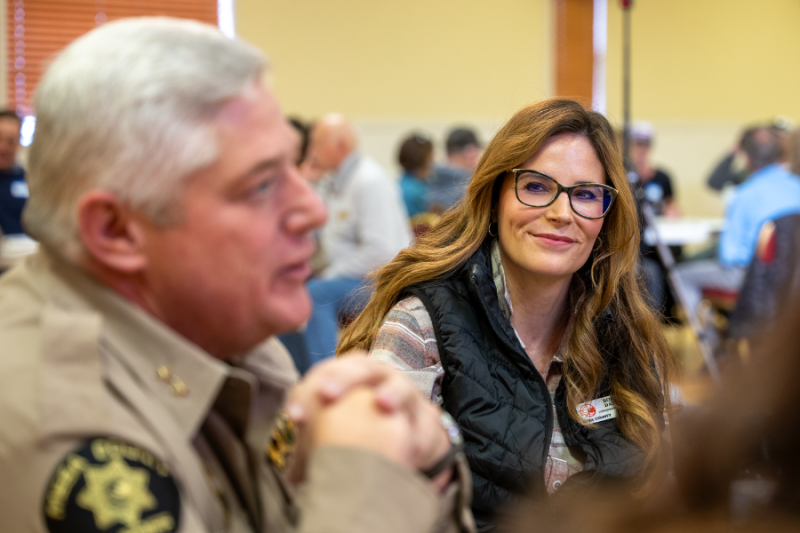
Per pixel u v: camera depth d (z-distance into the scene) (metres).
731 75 6.73
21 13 5.18
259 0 5.58
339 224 3.51
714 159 6.75
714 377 0.36
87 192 0.60
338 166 3.53
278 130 0.64
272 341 0.84
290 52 5.70
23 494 0.54
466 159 4.93
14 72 5.20
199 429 0.69
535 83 6.27
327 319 3.33
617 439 1.21
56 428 0.55
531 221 1.21
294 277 0.68
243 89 0.62
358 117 5.89
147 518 0.54
